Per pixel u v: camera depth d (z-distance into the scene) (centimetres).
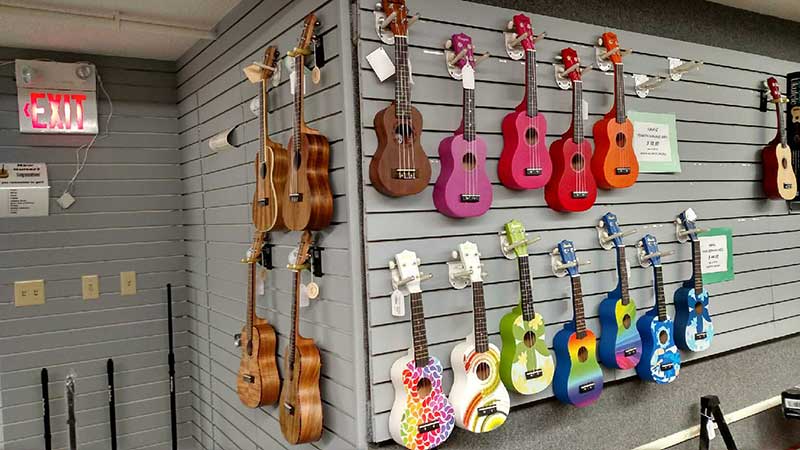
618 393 256
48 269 311
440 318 210
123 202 331
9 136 300
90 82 318
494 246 223
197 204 326
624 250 248
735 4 304
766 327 317
